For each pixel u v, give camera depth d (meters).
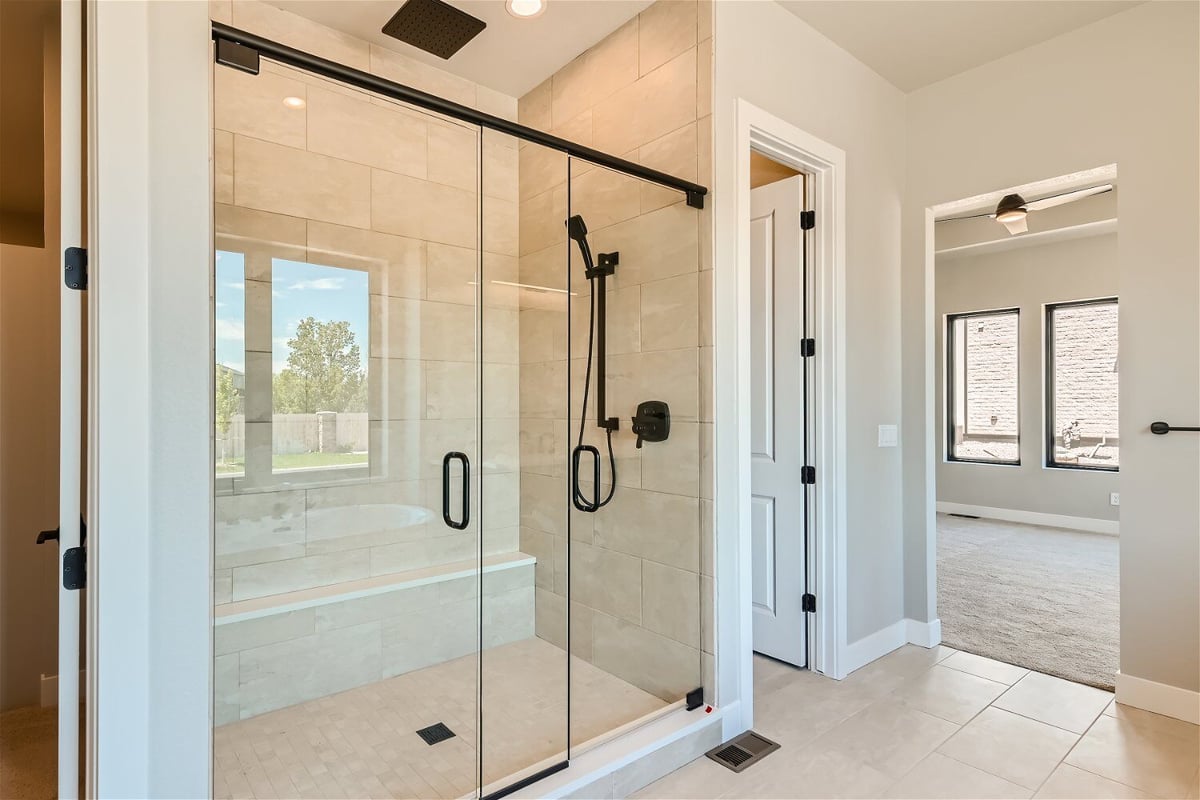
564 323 2.74
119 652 1.28
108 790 1.27
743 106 2.40
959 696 2.65
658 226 2.43
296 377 2.37
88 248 1.29
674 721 2.19
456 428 2.73
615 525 2.55
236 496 2.22
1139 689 2.53
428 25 2.61
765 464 3.11
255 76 1.83
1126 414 2.57
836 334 2.86
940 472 7.27
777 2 2.55
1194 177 2.43
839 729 2.38
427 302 2.71
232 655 2.11
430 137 2.61
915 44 2.86
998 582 4.38
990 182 3.02
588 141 2.82
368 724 2.22
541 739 2.09
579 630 2.66
